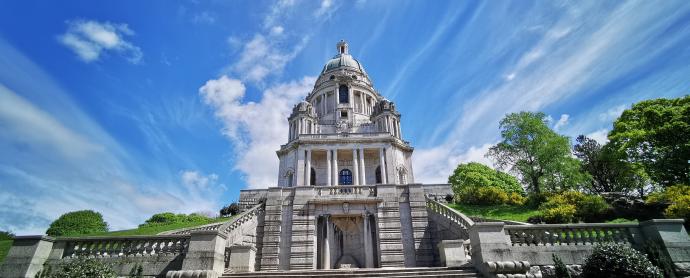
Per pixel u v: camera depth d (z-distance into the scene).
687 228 17.47
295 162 43.53
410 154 47.06
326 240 24.17
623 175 42.53
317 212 25.03
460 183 54.12
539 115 44.56
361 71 65.06
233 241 22.28
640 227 14.82
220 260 15.27
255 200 41.47
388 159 42.31
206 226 28.14
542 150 40.88
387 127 49.78
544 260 14.13
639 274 11.48
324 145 42.97
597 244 13.49
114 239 15.33
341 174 44.56
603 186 46.56
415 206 24.92
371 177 44.06
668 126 30.86
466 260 15.86
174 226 30.75
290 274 15.30
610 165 43.84
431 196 38.94
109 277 12.68
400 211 25.05
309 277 14.84
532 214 27.27
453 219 22.38
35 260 13.90
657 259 13.10
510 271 13.28
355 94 59.09
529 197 30.98
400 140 47.06
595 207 23.84
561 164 39.91
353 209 25.11
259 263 23.55
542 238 14.81
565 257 14.18
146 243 15.52
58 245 14.94
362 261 25.02
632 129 36.12
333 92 58.84
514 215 28.11
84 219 31.69
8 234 28.47
